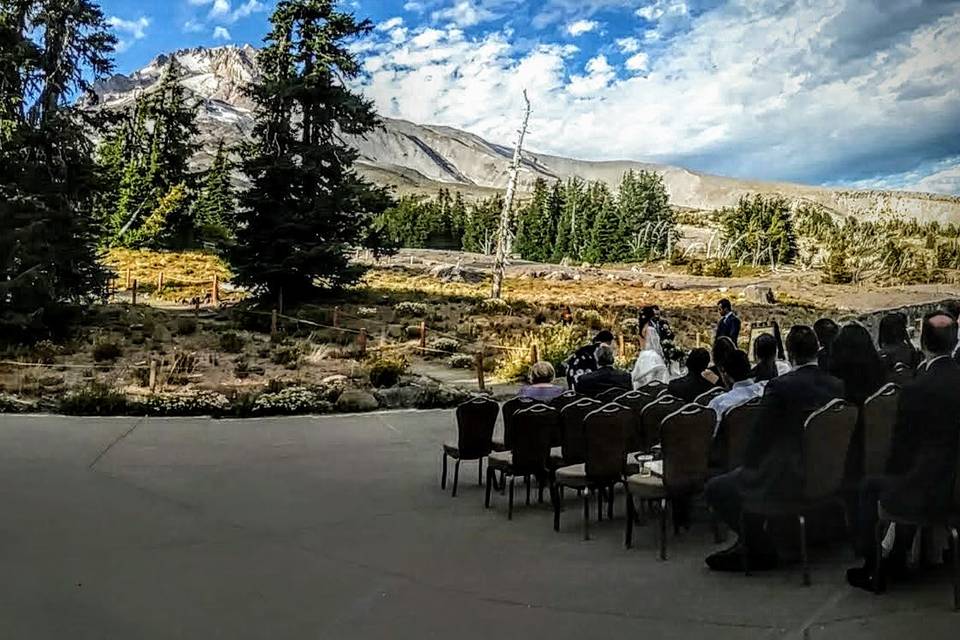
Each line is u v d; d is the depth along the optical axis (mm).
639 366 10359
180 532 6281
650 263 94750
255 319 25516
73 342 19984
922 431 4242
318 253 27172
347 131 30219
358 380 16078
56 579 5145
